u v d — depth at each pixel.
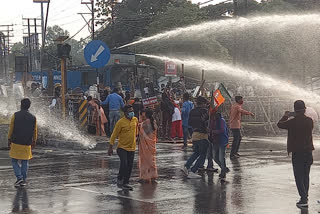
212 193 10.96
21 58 37.31
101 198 10.38
